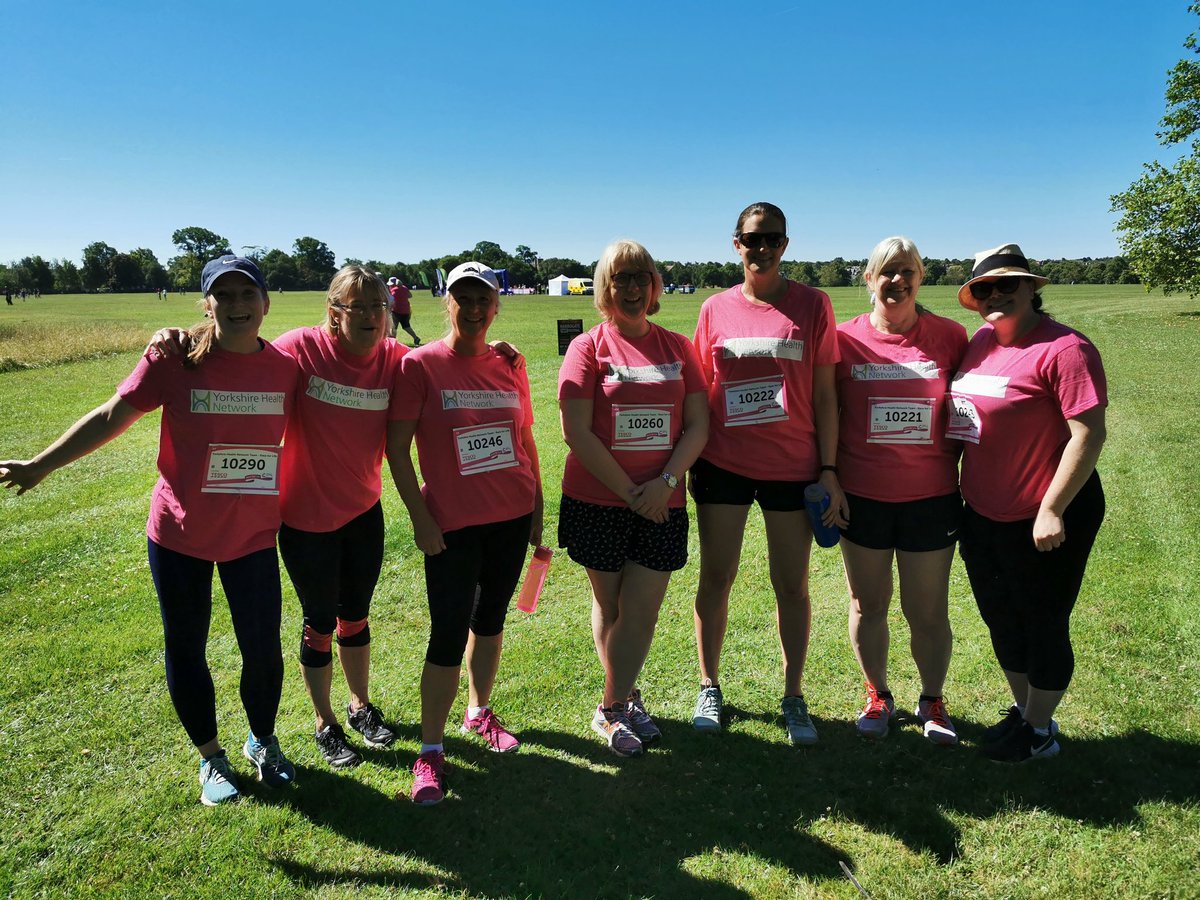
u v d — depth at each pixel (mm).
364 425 2939
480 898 2445
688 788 2982
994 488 2977
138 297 89312
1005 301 2879
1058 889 2395
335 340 2938
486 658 3271
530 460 3305
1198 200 24125
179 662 2846
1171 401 10594
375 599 4879
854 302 37375
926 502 3121
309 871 2576
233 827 2789
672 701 3656
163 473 2805
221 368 2748
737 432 3191
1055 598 2916
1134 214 26141
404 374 2904
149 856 2646
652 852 2629
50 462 2648
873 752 3180
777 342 3107
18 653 4168
